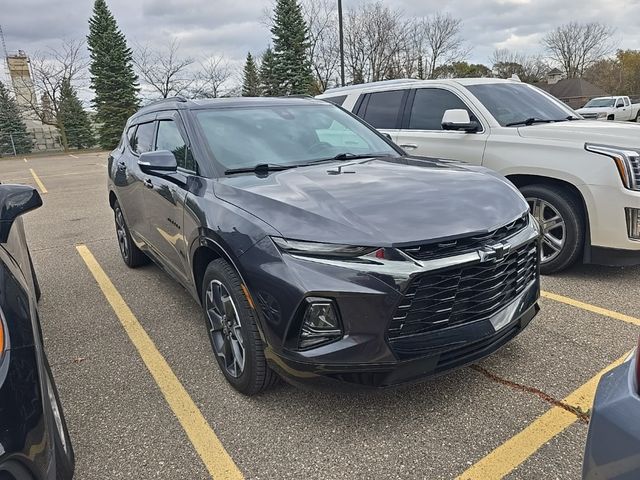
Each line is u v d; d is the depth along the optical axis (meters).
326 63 36.03
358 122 4.27
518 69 61.56
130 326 3.99
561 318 3.72
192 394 2.97
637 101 45.28
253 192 2.78
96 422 2.75
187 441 2.56
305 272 2.32
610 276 4.58
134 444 2.55
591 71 69.50
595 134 4.48
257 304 2.48
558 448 2.37
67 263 5.93
